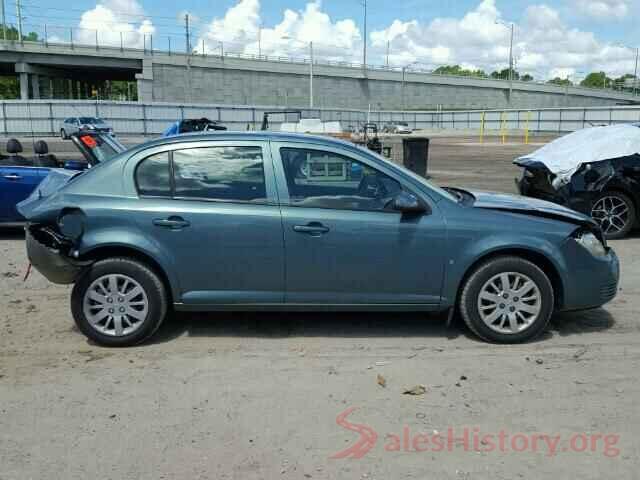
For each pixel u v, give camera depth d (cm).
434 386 425
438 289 495
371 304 497
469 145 4191
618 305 606
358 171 497
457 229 487
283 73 8469
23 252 859
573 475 322
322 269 489
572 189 912
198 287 495
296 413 388
